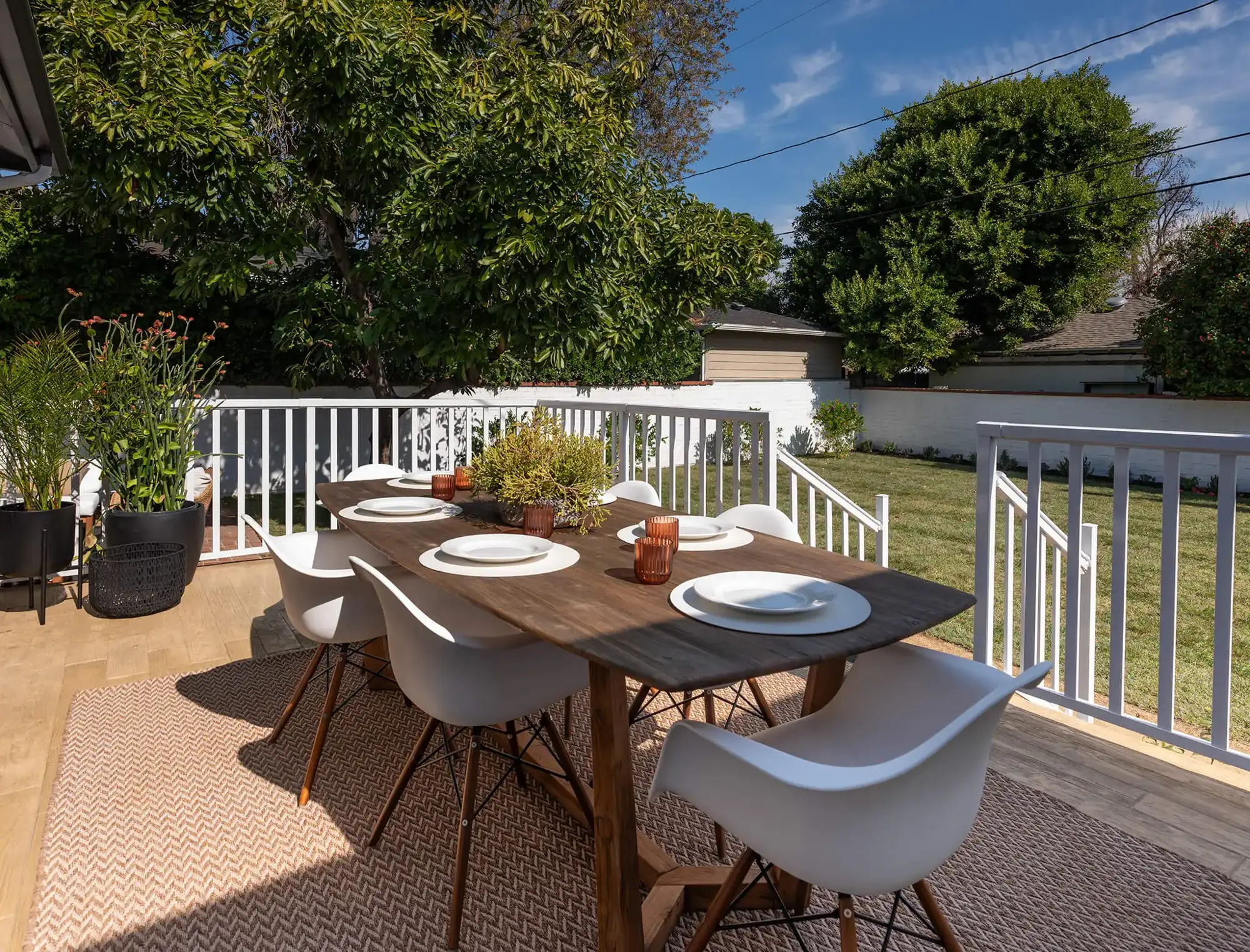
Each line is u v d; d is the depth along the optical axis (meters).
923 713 1.47
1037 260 14.34
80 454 3.92
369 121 5.46
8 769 2.28
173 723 2.60
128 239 7.28
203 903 1.70
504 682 1.67
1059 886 1.75
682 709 2.36
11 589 4.07
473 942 1.59
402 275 6.07
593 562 1.91
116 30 4.87
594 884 1.79
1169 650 2.14
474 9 6.73
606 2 6.69
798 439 13.67
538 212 5.22
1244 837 1.93
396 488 3.06
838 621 1.41
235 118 5.25
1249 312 9.59
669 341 6.98
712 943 1.59
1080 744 2.38
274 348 7.30
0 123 2.58
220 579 4.37
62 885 1.75
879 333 14.39
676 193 6.66
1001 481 2.84
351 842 1.94
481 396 9.52
